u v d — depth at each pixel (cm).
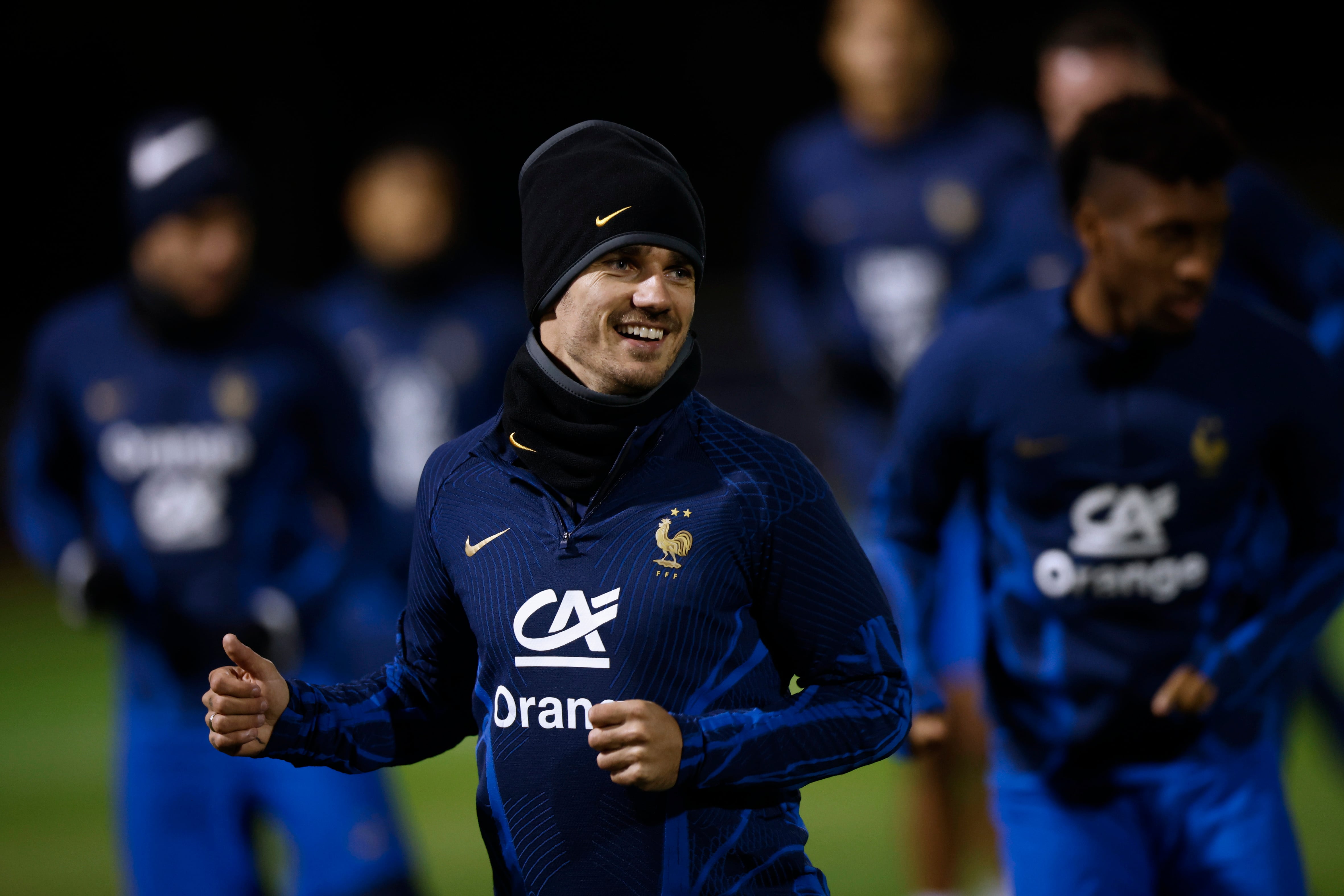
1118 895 1223
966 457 1292
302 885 1612
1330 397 1241
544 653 888
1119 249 1192
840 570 901
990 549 1295
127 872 1703
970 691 1948
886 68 2548
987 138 2598
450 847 2306
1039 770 1264
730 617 884
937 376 1277
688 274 907
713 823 884
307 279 7781
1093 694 1243
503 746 904
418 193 2848
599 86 8875
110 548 1762
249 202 1795
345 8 8506
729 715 862
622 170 887
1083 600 1244
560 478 899
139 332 1783
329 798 1611
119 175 8375
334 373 1823
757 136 8850
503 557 908
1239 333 1234
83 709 3466
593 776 877
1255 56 8888
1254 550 1256
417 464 2842
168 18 8006
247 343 1788
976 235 2569
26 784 2808
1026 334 1251
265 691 934
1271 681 1239
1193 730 1228
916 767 1958
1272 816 1224
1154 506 1231
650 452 902
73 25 8094
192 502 1756
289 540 1798
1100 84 1772
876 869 2123
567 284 892
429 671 984
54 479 1867
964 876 2081
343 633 1914
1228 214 1192
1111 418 1230
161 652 1725
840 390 2677
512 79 8850
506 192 8862
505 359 2895
